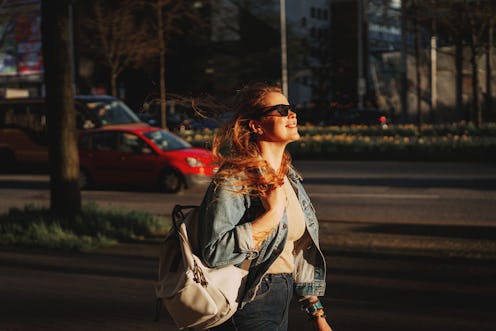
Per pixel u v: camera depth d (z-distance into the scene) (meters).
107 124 23.03
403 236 9.96
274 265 2.96
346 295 6.71
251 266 2.90
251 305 2.89
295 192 3.13
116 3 38.62
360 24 46.22
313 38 65.56
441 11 28.94
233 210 2.80
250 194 2.82
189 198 15.95
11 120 22.92
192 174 16.55
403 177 18.70
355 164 22.97
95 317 6.00
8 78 53.72
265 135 2.97
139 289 7.08
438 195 15.05
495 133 29.69
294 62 56.66
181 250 2.80
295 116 2.98
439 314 6.02
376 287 7.03
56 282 7.41
